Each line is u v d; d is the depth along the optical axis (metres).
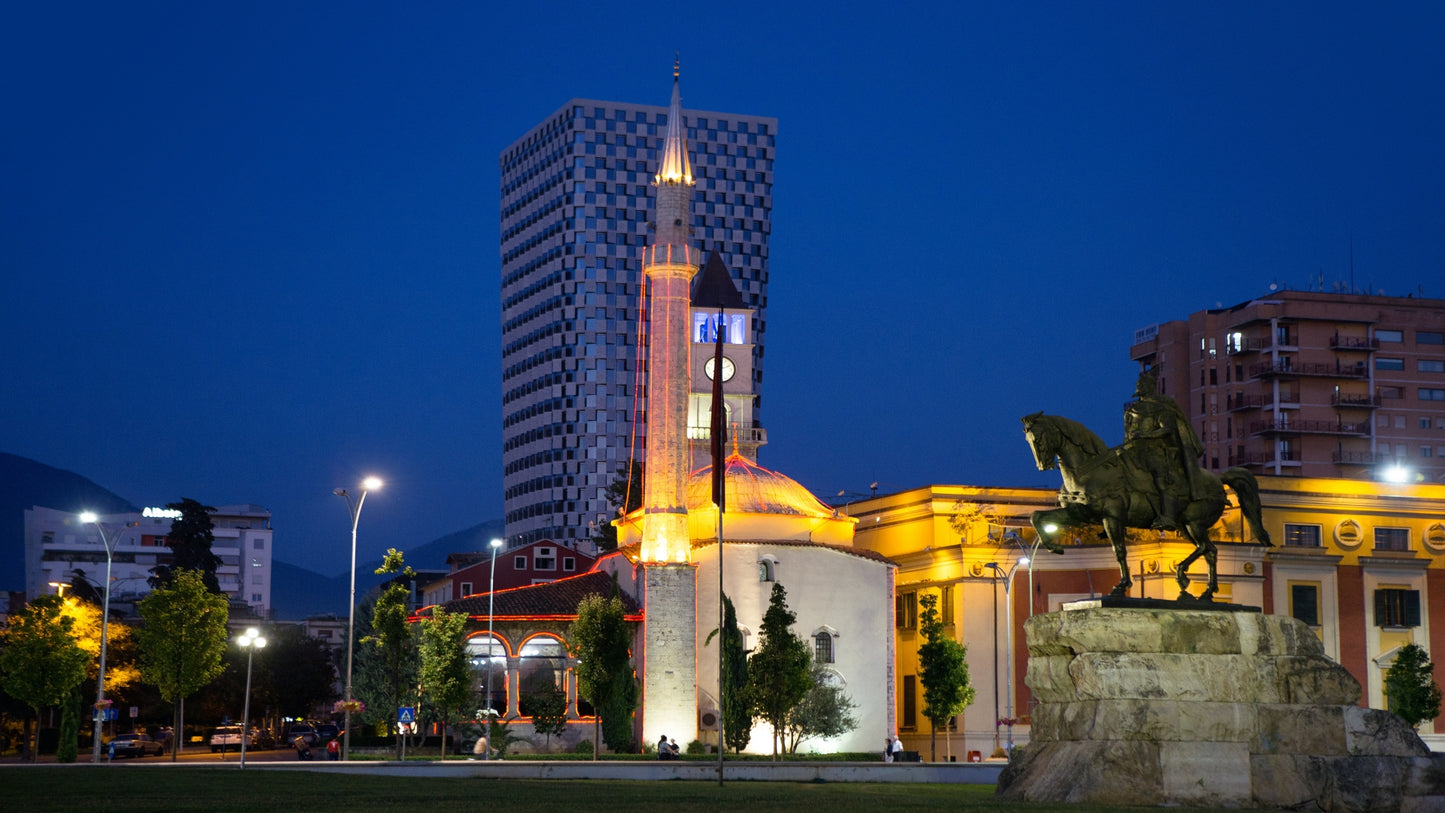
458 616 79.69
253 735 133.50
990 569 94.94
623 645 77.06
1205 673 33.47
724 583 88.75
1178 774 32.53
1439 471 158.88
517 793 35.47
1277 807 32.59
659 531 86.31
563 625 89.81
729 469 95.81
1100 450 35.84
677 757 74.81
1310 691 33.78
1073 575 93.69
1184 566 35.94
